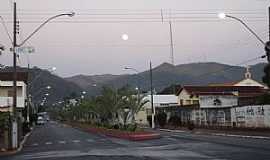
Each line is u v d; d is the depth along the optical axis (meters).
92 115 92.06
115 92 60.97
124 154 26.25
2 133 41.09
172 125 77.94
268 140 36.09
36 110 130.00
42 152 30.67
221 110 60.38
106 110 62.28
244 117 53.28
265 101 51.19
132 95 60.81
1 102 63.28
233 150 26.48
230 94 74.44
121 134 49.19
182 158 22.44
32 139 50.16
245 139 38.66
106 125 64.62
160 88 141.50
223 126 58.81
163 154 25.36
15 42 34.16
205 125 65.69
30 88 87.75
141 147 32.47
